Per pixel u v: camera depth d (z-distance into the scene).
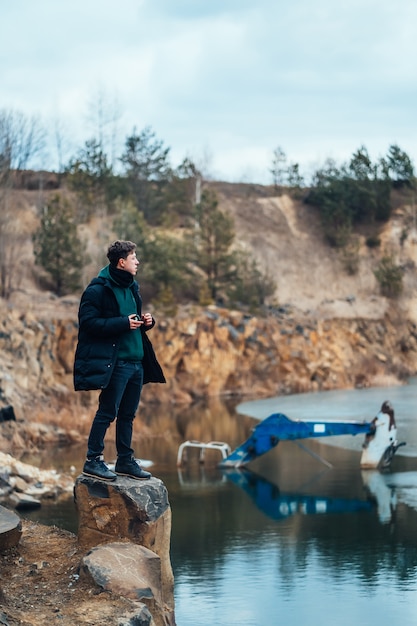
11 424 28.23
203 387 50.88
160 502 9.77
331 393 50.81
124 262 9.35
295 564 15.43
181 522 18.73
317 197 82.44
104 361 9.22
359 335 63.00
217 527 18.22
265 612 12.98
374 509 19.61
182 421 37.19
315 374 56.09
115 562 8.98
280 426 25.08
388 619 12.63
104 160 70.69
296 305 66.62
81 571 8.95
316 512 19.47
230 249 71.25
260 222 79.44
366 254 76.50
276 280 70.25
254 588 14.17
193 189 81.31
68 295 53.06
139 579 8.85
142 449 28.66
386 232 79.56
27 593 8.73
